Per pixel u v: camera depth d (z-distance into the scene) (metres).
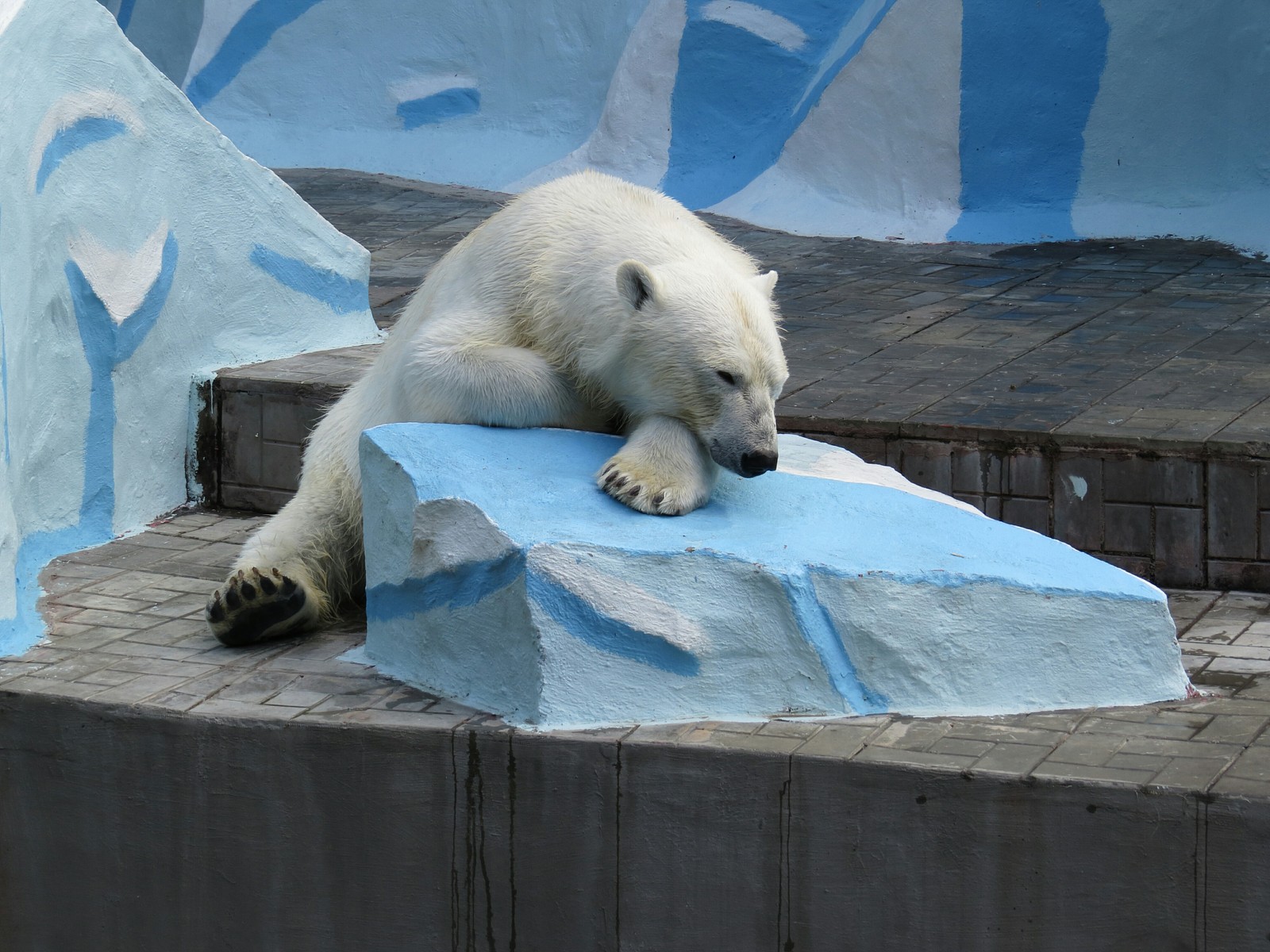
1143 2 15.78
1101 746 6.07
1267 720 6.34
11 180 8.66
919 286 13.73
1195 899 5.57
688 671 6.48
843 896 6.02
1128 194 15.87
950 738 6.20
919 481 8.94
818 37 18.33
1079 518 8.58
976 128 16.41
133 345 10.17
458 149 19.64
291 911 6.75
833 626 6.48
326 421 8.40
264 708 6.77
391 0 20.28
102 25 9.88
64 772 7.04
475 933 6.51
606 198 7.49
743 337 6.64
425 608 6.96
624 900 6.28
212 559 9.53
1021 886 5.79
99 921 7.11
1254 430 8.37
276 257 11.73
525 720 6.44
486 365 7.16
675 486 6.80
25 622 8.02
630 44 18.83
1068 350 10.88
